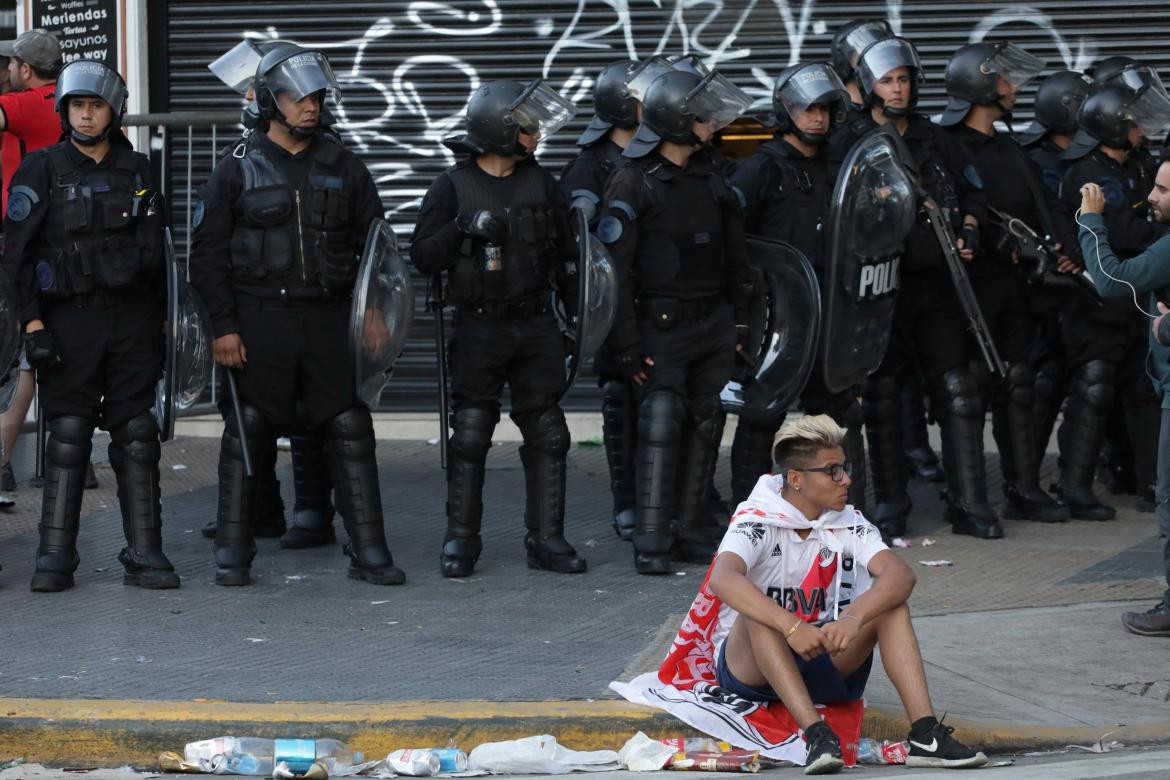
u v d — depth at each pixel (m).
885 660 7.85
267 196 10.69
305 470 12.23
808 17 15.91
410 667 9.00
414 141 16.25
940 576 11.59
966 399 12.84
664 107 11.27
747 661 7.96
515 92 10.91
